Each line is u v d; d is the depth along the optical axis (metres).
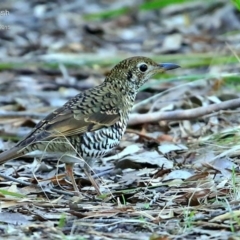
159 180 11.80
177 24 23.55
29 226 9.62
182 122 14.50
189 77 15.03
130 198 11.03
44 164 12.59
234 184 10.64
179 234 9.46
